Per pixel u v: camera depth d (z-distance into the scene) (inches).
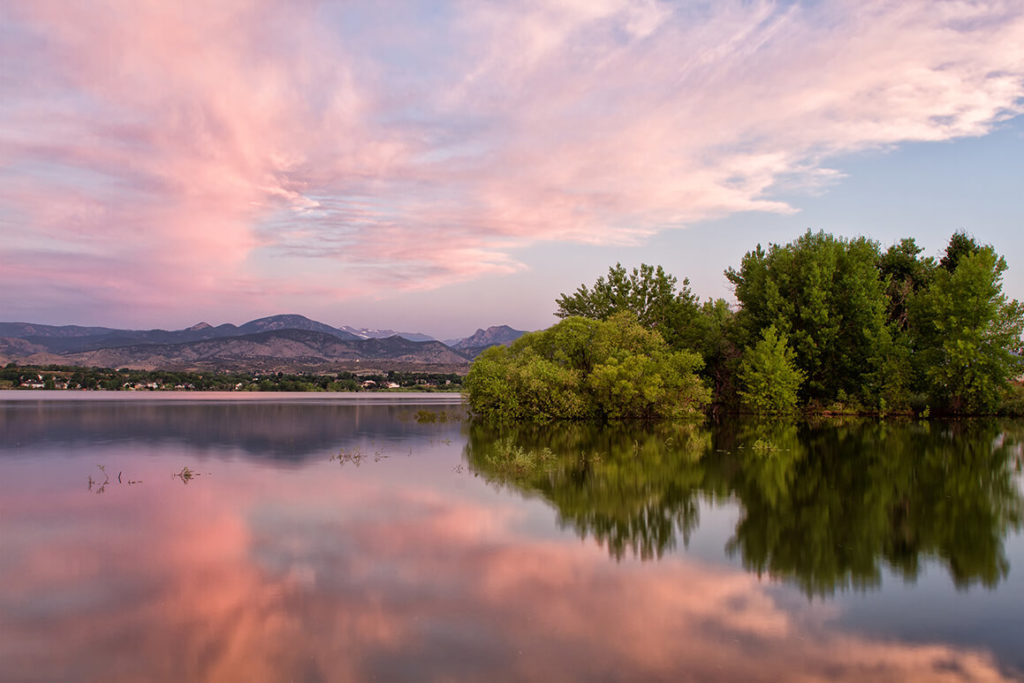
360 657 335.0
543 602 415.8
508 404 1863.9
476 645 350.3
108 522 616.7
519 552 528.7
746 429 1695.4
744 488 823.7
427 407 2770.7
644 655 340.2
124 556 507.2
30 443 1270.9
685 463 1037.2
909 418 2181.3
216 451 1155.9
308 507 685.9
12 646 347.3
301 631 366.9
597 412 1974.7
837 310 2301.9
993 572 492.1
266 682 309.1
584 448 1234.6
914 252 2605.8
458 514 660.1
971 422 2012.8
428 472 924.6
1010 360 2076.8
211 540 554.3
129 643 350.9
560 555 521.0
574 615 394.6
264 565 486.0
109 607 401.7
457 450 1185.4
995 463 1063.6
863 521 653.9
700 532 603.8
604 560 510.0
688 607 411.8
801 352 2279.8
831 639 365.7
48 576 458.6
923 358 2186.3
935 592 446.3
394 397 4124.0
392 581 452.4
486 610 400.5
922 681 316.5
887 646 357.1
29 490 774.5
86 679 311.9
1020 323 2118.6
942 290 2228.1
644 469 970.1
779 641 361.7
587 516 660.1
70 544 540.4
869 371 2281.0
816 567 501.4
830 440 1419.8
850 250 2367.1
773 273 2410.2
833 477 912.3
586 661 332.5
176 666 324.8
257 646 347.6
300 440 1347.2
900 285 2527.1
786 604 420.2
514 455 1088.8
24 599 414.6
